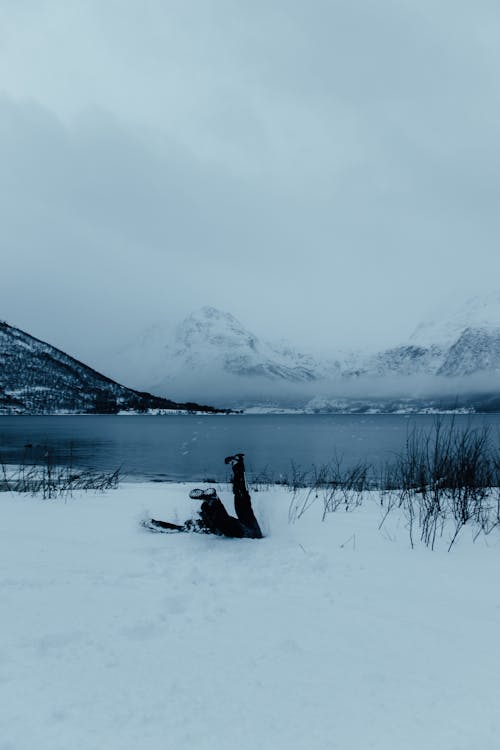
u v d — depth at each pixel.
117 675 2.45
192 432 70.62
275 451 37.16
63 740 1.90
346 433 65.56
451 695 2.29
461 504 6.99
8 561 4.61
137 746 1.88
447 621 3.21
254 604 3.52
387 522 6.52
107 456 31.66
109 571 4.31
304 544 5.32
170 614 3.30
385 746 1.90
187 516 6.49
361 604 3.52
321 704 2.20
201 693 2.28
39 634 2.93
